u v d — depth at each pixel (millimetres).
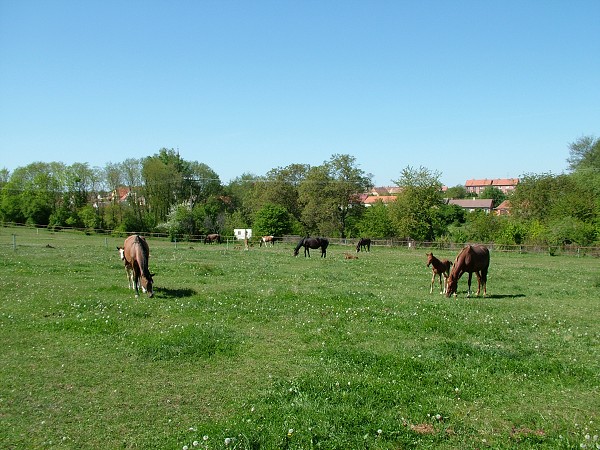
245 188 115375
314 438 6559
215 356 10133
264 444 6375
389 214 67188
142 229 72438
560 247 51531
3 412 7281
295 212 83625
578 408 8070
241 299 16375
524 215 68312
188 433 6750
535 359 10453
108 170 80812
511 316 15250
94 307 14117
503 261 41094
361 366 9633
